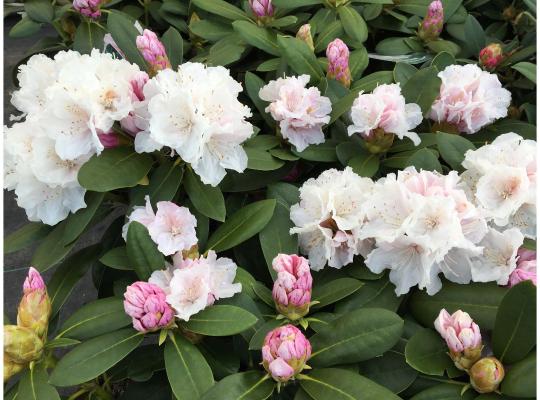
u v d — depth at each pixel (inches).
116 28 31.3
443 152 27.6
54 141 26.4
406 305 26.0
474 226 24.5
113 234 30.4
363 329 23.3
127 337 23.6
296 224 26.6
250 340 24.2
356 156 29.0
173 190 27.1
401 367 23.9
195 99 25.6
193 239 25.2
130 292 22.9
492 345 23.0
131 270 28.0
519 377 22.1
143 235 25.0
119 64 26.9
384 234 24.7
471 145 27.6
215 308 23.9
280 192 28.3
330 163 31.0
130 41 31.2
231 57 32.9
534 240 25.3
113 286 28.6
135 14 40.1
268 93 29.7
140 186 27.5
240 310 23.6
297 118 28.5
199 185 27.3
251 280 26.0
